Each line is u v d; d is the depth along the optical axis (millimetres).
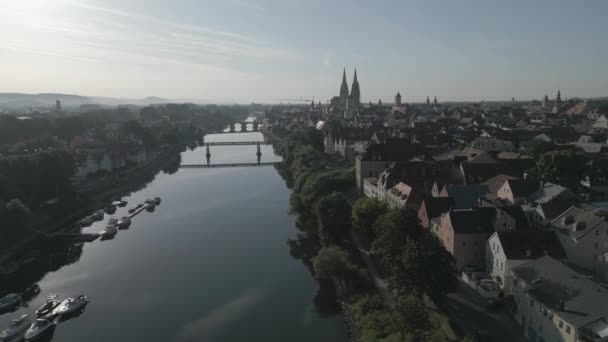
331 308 97375
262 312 96438
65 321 95062
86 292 108938
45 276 119875
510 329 75875
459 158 164000
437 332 71375
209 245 140375
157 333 89375
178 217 174250
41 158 180375
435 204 117062
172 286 110750
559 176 144750
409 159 179875
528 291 72750
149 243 143750
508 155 172375
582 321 60719
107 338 87938
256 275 115938
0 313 100125
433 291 78938
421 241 83750
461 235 98000
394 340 68625
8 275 121188
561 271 72812
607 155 173000
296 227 156500
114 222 163500
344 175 182750
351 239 124500
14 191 158375
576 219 92500
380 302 87938
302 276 114562
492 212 101688
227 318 94250
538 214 105062
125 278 116500
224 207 187625
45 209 174500
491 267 93000
